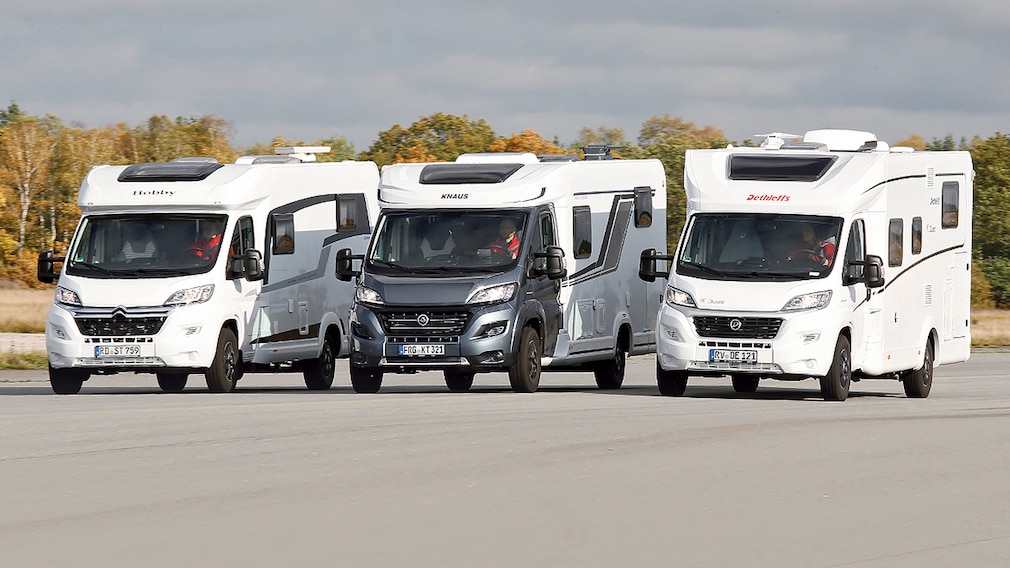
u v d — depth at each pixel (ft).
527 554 77.71
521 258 186.50
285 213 209.56
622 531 84.28
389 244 189.67
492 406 158.10
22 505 92.73
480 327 181.37
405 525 85.87
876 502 95.09
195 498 95.14
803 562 76.28
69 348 187.32
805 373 172.76
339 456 114.21
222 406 156.66
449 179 192.24
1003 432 134.00
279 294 207.41
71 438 125.59
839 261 175.83
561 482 101.76
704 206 181.06
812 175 181.37
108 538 81.97
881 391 225.15
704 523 86.99
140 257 192.13
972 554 78.79
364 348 184.44
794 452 118.21
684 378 184.03
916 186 197.47
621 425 136.46
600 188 211.41
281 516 88.69
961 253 214.28
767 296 173.99
